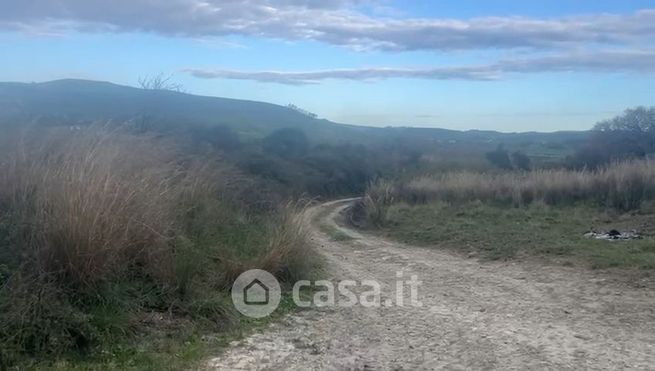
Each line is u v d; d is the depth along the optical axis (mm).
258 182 16781
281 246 10875
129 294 7953
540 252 14273
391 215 23906
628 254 12992
